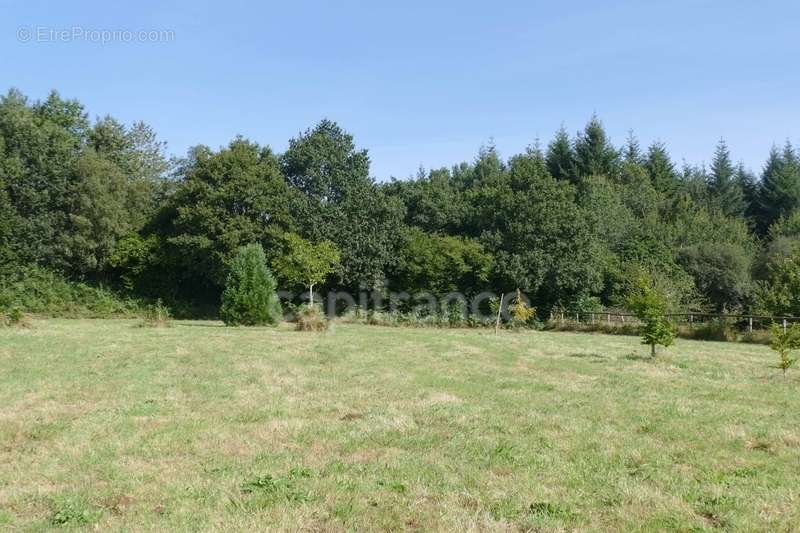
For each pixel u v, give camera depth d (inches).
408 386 457.1
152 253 1492.4
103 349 639.1
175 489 228.4
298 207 1445.6
